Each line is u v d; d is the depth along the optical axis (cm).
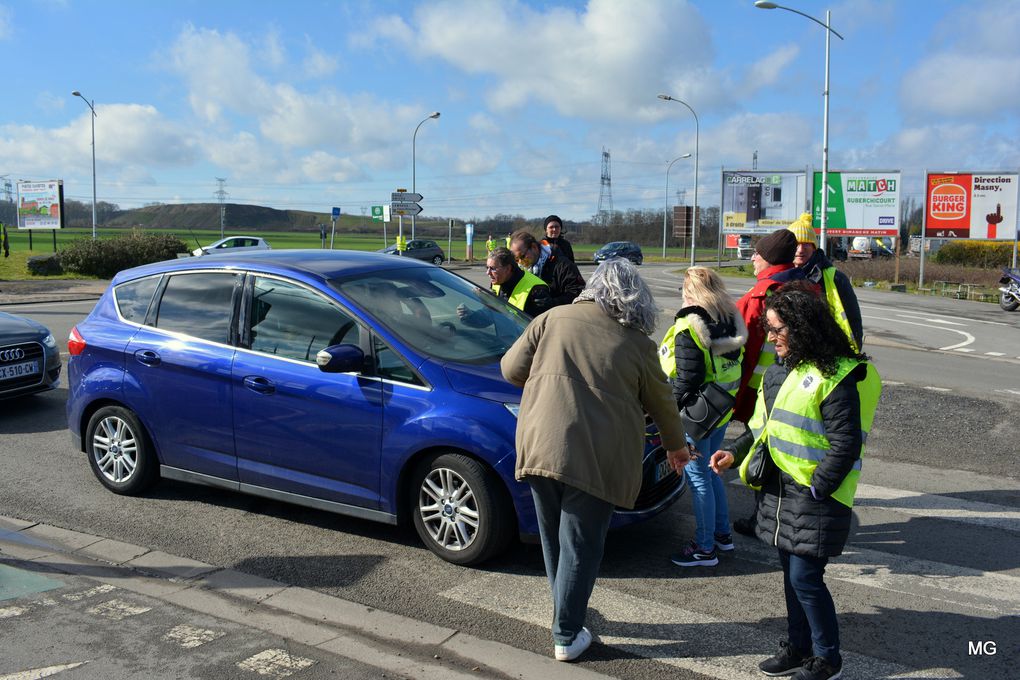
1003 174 3020
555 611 342
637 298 330
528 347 343
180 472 538
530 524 421
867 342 1491
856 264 3722
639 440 332
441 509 447
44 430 747
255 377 491
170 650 354
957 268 3475
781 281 446
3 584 422
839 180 3622
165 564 450
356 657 349
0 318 836
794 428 304
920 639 364
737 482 609
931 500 558
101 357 561
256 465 500
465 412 428
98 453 576
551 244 765
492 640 364
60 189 4759
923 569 443
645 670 338
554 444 322
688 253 7881
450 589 417
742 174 4372
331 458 470
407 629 374
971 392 958
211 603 402
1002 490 580
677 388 417
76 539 487
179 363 522
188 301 540
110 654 350
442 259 4959
